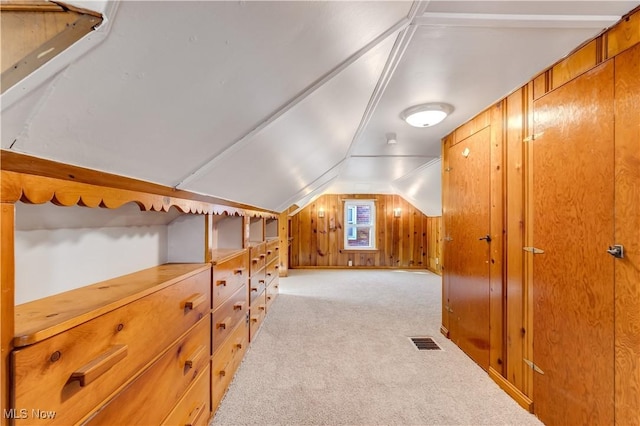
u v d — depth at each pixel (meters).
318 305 3.56
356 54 1.07
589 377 1.24
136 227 1.25
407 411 1.55
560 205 1.39
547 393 1.46
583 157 1.27
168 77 0.63
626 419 1.09
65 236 0.89
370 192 6.55
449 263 2.51
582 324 1.27
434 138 2.68
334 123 1.70
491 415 1.53
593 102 1.22
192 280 1.25
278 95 1.00
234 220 2.27
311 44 0.83
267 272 3.26
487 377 1.90
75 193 0.69
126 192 0.89
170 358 1.06
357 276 5.63
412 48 1.26
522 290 1.64
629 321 1.08
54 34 0.45
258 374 1.92
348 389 1.75
